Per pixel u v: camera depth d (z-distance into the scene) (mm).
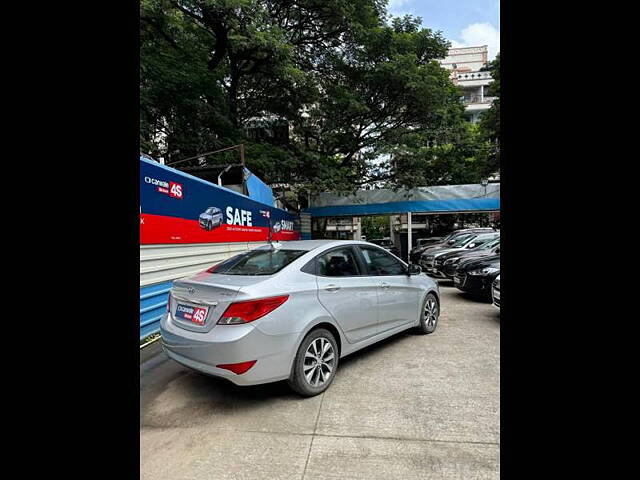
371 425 2504
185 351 2771
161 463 2115
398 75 12688
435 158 18391
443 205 13453
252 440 2338
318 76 14258
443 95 13906
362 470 2021
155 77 8844
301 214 13750
